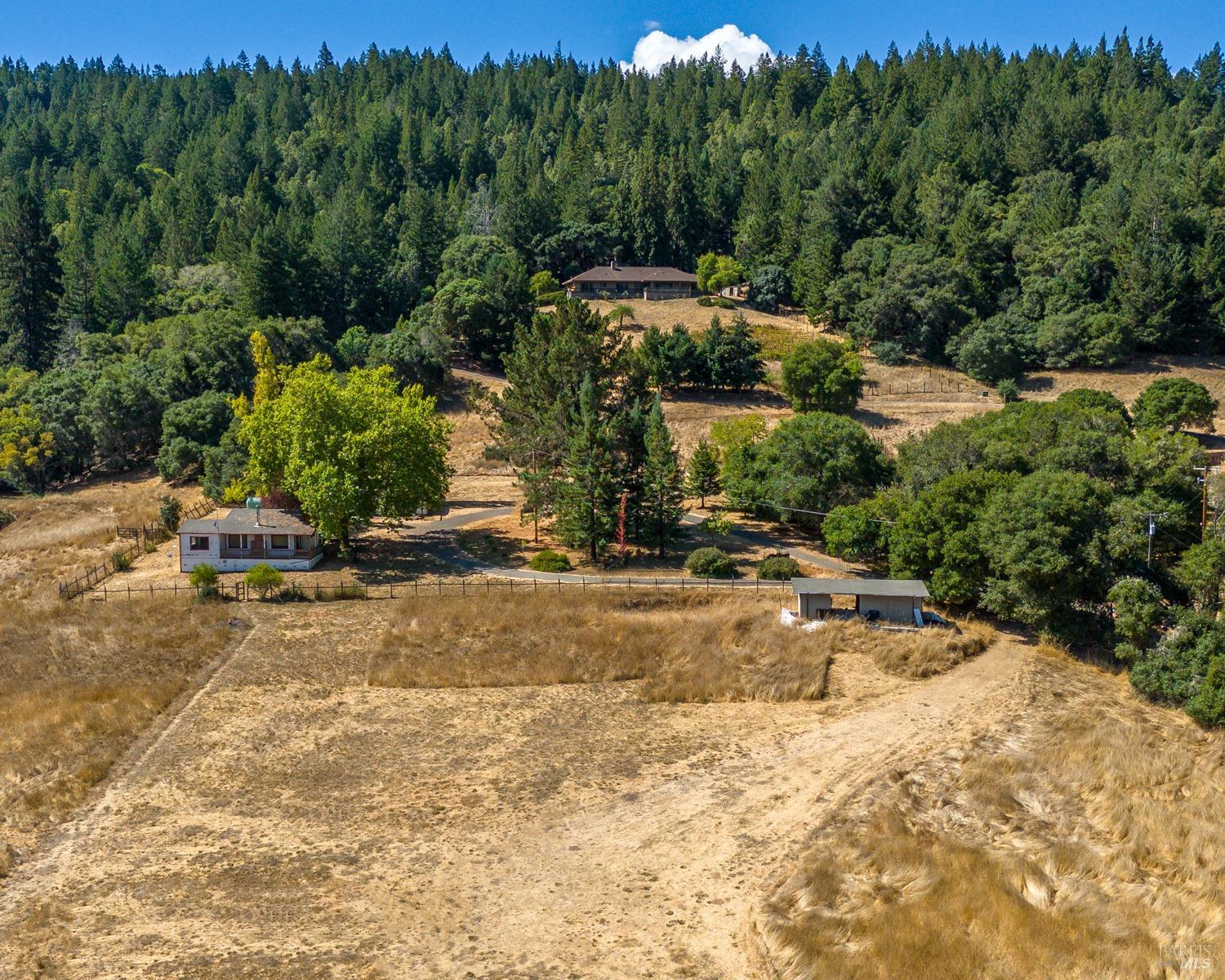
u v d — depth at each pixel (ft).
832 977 97.30
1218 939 101.55
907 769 143.95
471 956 103.09
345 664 181.88
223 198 585.63
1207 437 333.42
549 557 231.09
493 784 141.18
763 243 521.24
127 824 129.59
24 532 282.97
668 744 153.99
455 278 460.14
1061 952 99.60
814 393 355.15
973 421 270.46
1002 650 193.06
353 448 227.40
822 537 260.42
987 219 481.46
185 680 173.17
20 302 429.79
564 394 260.83
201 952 103.24
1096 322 401.29
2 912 110.52
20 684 169.58
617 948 104.42
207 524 231.50
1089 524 193.57
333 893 114.42
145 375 367.66
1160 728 161.07
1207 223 441.27
